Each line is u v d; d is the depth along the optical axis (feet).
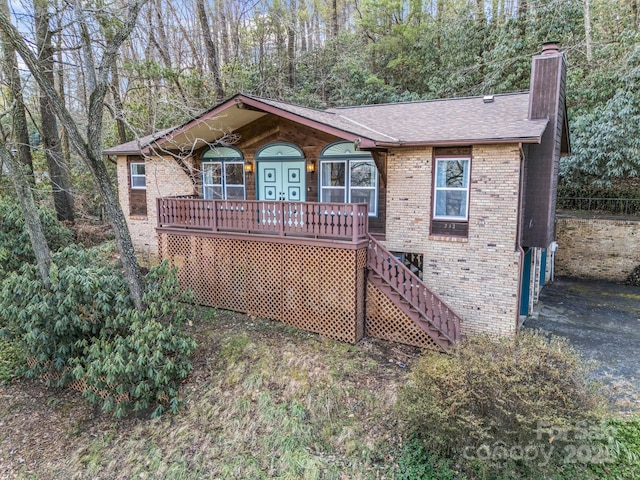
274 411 23.97
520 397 16.78
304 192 39.19
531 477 16.98
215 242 35.91
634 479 17.51
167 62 62.23
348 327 29.99
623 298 41.65
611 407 20.65
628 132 48.65
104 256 48.08
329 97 78.74
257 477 20.83
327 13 86.89
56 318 26.68
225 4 77.97
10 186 47.01
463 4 77.77
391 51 76.43
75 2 27.45
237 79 66.23
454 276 31.40
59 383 28.58
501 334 29.84
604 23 63.98
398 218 33.40
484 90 64.90
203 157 44.21
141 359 24.16
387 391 23.90
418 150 31.83
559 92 32.17
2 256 34.94
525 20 62.59
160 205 38.86
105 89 27.48
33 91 46.26
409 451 20.12
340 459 21.02
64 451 24.23
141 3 27.45
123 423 25.67
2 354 32.76
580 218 49.29
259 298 34.17
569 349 20.13
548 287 45.93
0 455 24.21
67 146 66.69
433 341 28.86
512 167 28.37
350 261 29.45
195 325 33.12
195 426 24.34
